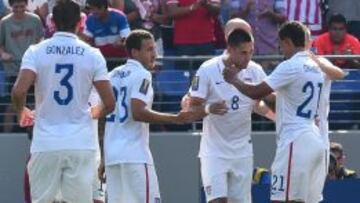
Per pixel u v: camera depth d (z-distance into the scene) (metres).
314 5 38.41
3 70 35.28
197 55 36.88
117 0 37.16
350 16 38.97
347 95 35.81
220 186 28.12
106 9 35.31
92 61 24.20
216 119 28.00
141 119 25.78
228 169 28.22
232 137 28.19
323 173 26.91
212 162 28.17
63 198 24.33
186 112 25.84
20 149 35.00
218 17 37.34
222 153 28.17
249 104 28.05
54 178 24.16
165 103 35.38
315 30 38.47
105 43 35.47
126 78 26.12
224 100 27.97
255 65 28.28
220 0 37.34
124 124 26.19
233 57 27.70
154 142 35.06
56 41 24.20
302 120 26.53
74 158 24.00
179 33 36.88
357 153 35.53
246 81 28.05
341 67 35.75
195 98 28.06
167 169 35.06
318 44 36.72
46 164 24.08
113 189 26.31
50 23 35.97
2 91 35.12
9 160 35.00
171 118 25.83
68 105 24.14
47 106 24.14
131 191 26.12
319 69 26.66
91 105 27.17
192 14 36.75
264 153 35.22
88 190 24.22
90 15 35.50
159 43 37.44
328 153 27.83
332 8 39.00
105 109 24.33
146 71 26.12
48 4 37.47
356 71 35.72
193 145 35.09
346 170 33.69
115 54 35.50
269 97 27.92
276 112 26.98
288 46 26.66
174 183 35.06
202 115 25.97
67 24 24.22
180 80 35.44
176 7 36.78
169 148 35.06
